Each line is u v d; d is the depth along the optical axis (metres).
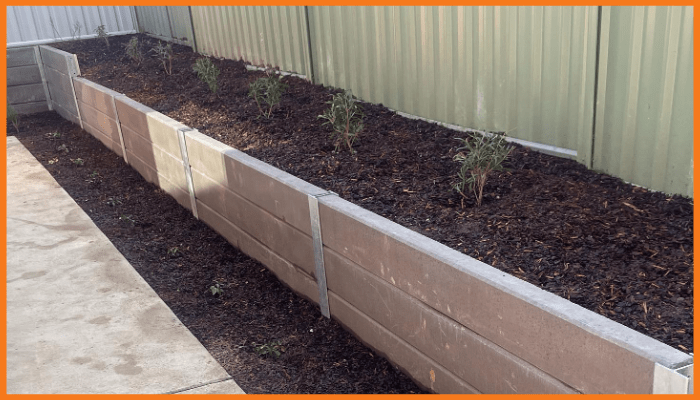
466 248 3.47
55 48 10.84
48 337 4.12
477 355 3.06
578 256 3.31
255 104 6.87
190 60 9.82
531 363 2.76
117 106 7.62
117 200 6.72
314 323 4.27
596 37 4.09
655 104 3.88
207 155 5.46
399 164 4.82
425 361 3.46
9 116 9.88
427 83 5.73
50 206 6.56
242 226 5.20
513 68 4.85
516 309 2.75
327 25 6.89
